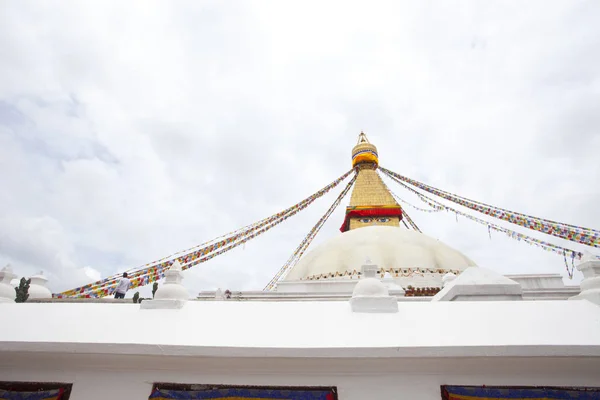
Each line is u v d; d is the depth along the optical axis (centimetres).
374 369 530
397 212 2691
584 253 759
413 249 1881
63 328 589
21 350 538
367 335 560
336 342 537
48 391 536
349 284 1501
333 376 530
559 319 611
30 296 1011
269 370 533
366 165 3114
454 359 523
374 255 1836
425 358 521
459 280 820
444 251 1952
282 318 616
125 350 528
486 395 516
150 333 568
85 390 537
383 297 653
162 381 537
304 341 541
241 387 526
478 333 566
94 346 531
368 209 2697
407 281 1703
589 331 573
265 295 1427
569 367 534
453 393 517
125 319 619
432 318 616
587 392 524
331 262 1881
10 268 801
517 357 521
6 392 544
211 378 535
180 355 521
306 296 1410
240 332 571
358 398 516
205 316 628
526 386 525
